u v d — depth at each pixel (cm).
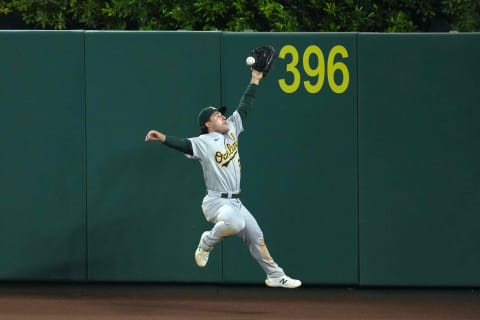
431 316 3092
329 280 3359
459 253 3347
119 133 3338
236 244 3362
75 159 3344
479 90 3319
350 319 3036
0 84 3334
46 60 3328
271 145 3334
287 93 3328
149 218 3356
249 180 3341
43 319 2994
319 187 3344
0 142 3344
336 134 3331
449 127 3328
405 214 3341
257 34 3319
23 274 3369
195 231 3359
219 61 3325
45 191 3350
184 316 3052
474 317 3077
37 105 3334
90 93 3331
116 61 3325
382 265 3353
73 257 3369
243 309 3175
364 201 3344
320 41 3322
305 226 3350
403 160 3334
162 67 3325
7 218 3359
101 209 3356
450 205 3341
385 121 3328
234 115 3088
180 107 3334
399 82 3325
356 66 3325
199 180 3350
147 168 3347
